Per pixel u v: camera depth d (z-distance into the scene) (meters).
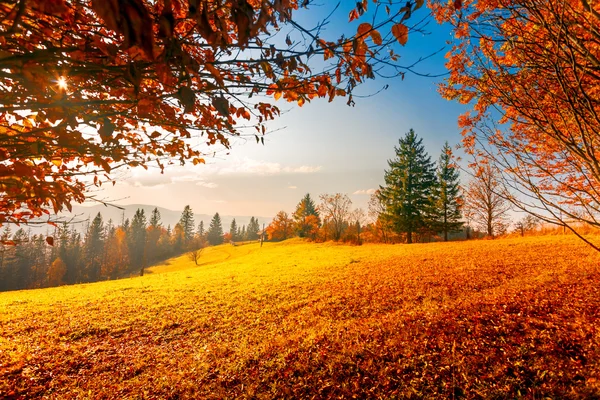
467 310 7.57
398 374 5.24
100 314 11.97
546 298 7.92
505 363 5.05
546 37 2.27
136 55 1.42
